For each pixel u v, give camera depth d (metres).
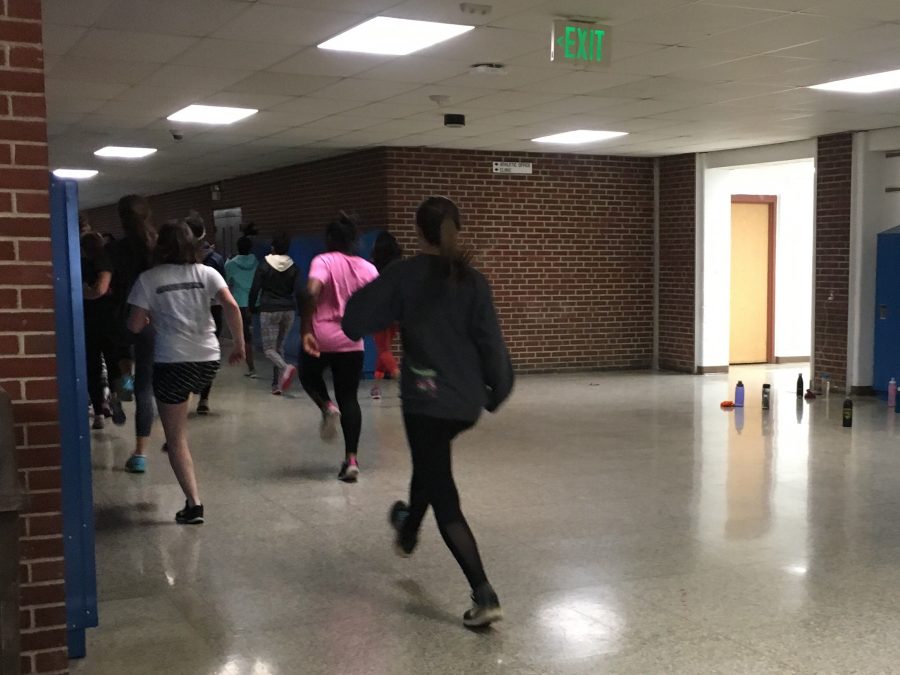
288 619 4.05
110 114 9.66
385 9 5.57
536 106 9.05
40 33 3.14
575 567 4.71
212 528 5.42
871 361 10.91
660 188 13.71
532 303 13.10
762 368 13.89
